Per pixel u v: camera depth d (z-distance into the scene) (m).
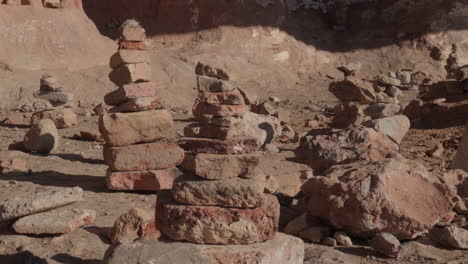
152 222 4.94
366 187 5.39
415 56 24.89
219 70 4.76
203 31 23.03
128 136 6.73
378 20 26.17
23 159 7.98
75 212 5.34
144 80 6.92
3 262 4.62
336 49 25.64
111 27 23.19
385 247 5.03
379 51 25.30
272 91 20.52
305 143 7.26
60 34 17.89
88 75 17.36
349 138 7.15
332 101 18.03
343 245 5.34
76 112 14.63
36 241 4.99
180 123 13.01
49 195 5.27
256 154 4.29
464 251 5.20
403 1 25.97
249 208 4.18
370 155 6.90
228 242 4.14
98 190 6.89
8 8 17.30
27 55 16.92
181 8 23.14
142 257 3.82
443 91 13.55
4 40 16.75
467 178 6.54
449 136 11.16
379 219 5.32
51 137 9.26
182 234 4.14
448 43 25.23
